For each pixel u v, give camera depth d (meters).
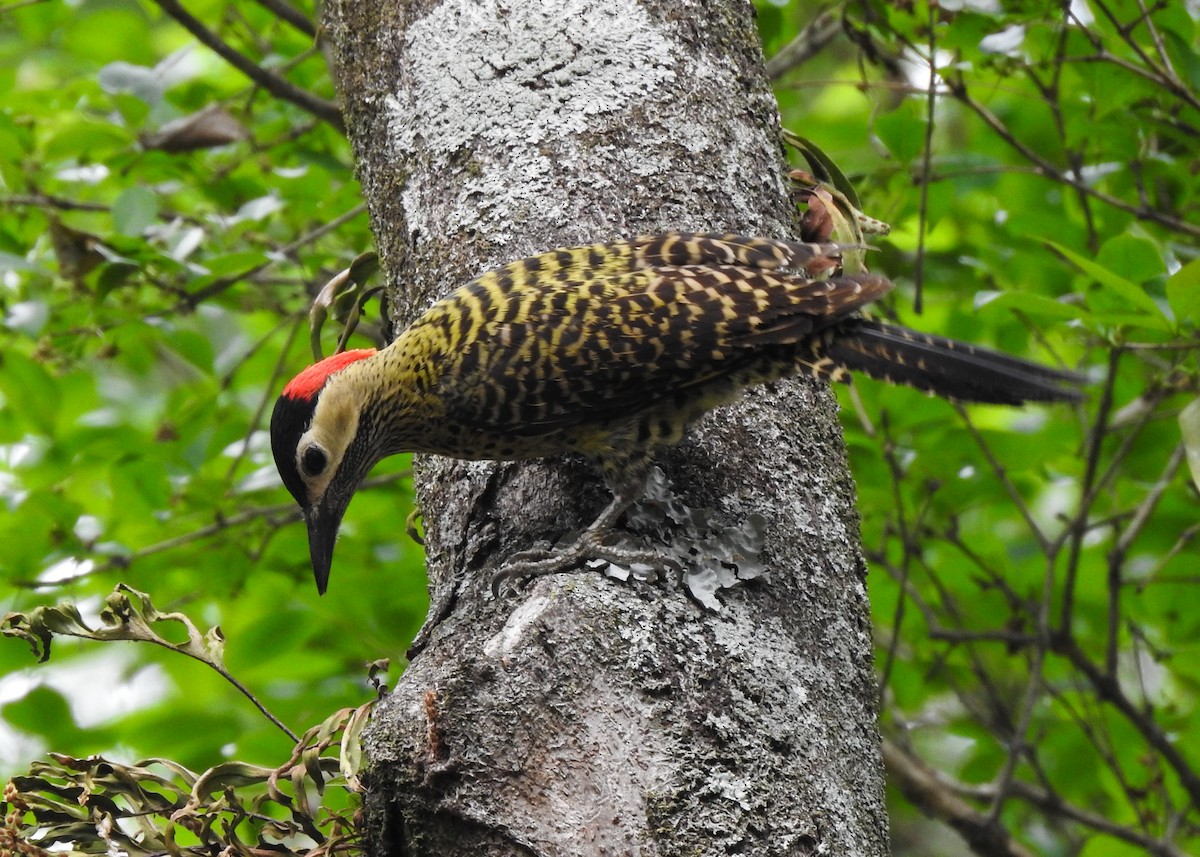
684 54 7.48
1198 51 13.23
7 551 12.35
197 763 12.77
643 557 6.12
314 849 6.20
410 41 7.67
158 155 13.03
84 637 6.80
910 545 13.44
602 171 7.25
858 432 13.52
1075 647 13.34
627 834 5.45
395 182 7.64
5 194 12.81
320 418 8.27
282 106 14.23
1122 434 14.34
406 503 14.00
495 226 7.29
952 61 11.73
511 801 5.57
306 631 12.77
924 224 12.14
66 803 6.54
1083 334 12.53
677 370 6.90
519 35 7.45
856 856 5.88
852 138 16.66
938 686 16.41
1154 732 13.31
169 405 15.16
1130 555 14.57
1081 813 14.18
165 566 13.22
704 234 7.14
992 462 12.81
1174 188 14.42
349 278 8.80
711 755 5.63
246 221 13.07
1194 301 9.10
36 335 11.66
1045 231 13.46
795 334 6.94
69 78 15.91
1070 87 14.05
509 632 5.82
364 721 6.29
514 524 7.09
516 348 7.04
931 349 7.19
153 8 14.98
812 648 6.25
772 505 6.68
